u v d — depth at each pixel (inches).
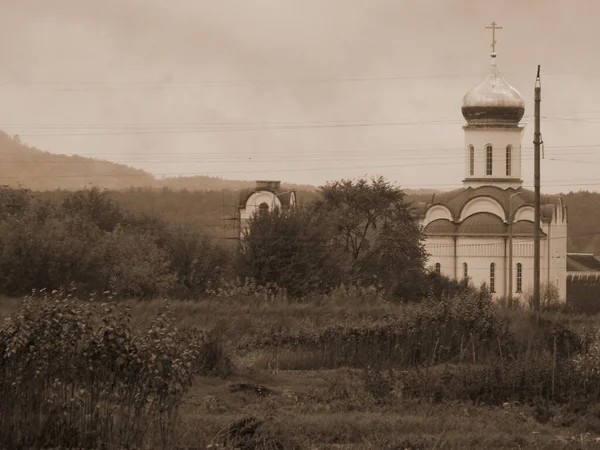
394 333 2637.8
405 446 1464.1
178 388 1435.8
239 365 2335.1
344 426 1572.3
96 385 1441.9
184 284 4781.0
